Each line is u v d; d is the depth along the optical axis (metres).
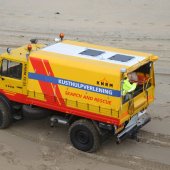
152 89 14.66
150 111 16.70
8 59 14.42
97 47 14.77
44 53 14.06
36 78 14.00
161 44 23.55
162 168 13.18
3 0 31.30
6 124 15.16
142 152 14.03
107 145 14.40
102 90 13.04
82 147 13.91
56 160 13.61
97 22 26.89
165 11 28.36
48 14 28.42
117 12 28.41
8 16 28.36
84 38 24.47
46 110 14.45
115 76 12.74
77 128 13.80
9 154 13.95
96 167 13.27
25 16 28.27
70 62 13.43
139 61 13.56
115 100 12.89
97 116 13.34
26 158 13.73
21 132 15.20
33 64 13.94
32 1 30.83
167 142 14.59
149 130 15.33
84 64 13.27
